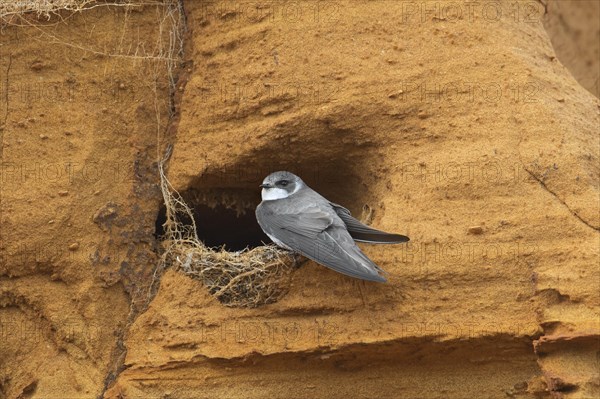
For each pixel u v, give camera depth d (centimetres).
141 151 1301
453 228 1133
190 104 1312
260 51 1288
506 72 1219
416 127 1213
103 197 1258
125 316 1211
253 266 1178
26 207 1227
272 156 1273
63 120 1280
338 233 1120
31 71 1298
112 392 1144
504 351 1096
